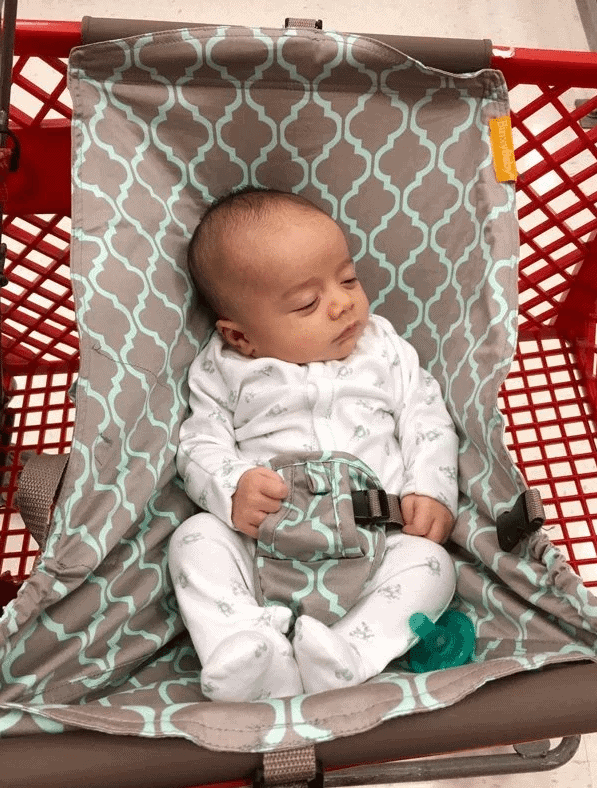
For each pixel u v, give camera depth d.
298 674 0.95
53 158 1.23
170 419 1.15
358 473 1.12
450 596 1.08
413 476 1.13
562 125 1.21
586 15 2.17
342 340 1.17
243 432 1.19
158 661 1.10
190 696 1.03
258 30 1.04
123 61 1.04
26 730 0.77
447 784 1.35
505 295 1.08
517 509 0.99
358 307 1.16
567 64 1.09
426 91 1.09
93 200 1.04
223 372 1.20
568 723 0.76
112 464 1.03
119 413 1.03
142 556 1.09
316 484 1.10
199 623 1.00
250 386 1.19
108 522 1.02
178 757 0.74
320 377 1.17
